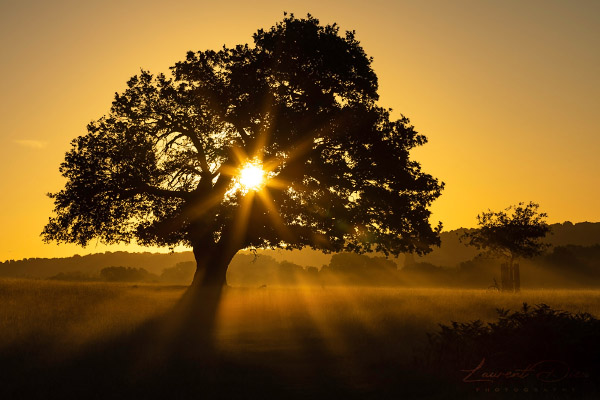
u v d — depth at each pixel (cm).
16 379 1080
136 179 3234
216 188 3375
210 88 3300
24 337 1487
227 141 3300
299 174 3250
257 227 3325
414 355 1280
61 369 1162
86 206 3247
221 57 3359
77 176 3269
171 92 3291
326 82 3300
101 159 3269
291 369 1218
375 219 3359
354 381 1117
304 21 3356
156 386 1041
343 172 3259
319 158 3247
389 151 3281
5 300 2392
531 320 1202
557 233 18862
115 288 3353
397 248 3456
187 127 3366
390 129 3381
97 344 1416
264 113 3225
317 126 3209
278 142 3181
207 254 3422
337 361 1302
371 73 3331
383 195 3300
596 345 1090
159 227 3278
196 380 1091
